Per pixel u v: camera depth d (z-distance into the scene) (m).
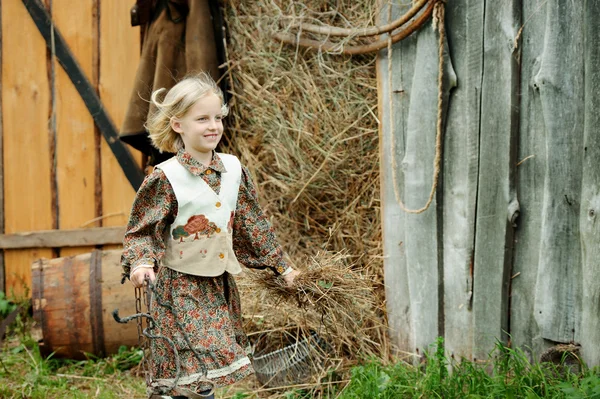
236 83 5.30
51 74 6.10
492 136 3.97
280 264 3.55
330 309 3.99
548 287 3.78
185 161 3.29
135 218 3.31
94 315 4.96
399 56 4.43
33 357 4.99
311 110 4.95
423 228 4.38
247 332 4.54
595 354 3.58
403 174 4.48
